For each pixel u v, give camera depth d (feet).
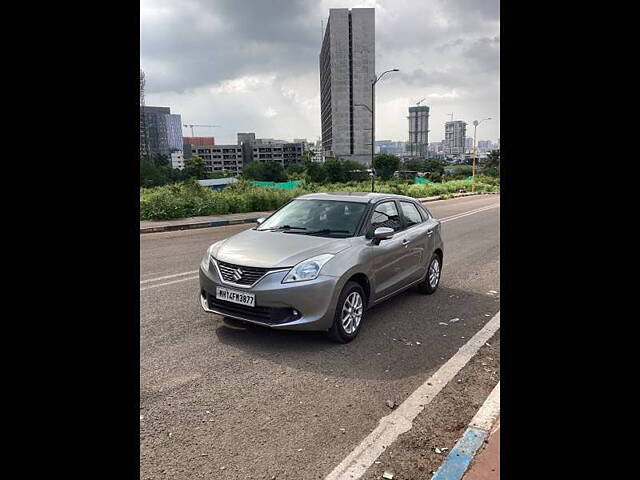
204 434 9.94
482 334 16.74
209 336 15.61
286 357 14.12
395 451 9.51
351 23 345.92
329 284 14.56
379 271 17.19
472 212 77.05
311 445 9.63
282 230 17.71
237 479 8.52
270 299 14.23
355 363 13.87
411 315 18.93
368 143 357.41
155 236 42.34
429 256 21.67
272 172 258.16
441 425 10.55
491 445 9.53
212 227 51.37
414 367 13.71
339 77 351.05
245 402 11.35
